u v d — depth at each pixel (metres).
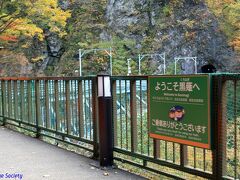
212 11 53.25
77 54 50.06
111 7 54.34
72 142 6.53
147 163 5.12
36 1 18.17
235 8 48.16
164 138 4.19
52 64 49.47
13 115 9.24
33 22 20.33
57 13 19.59
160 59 51.56
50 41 48.62
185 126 3.91
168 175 4.39
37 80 7.61
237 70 48.59
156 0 54.91
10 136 8.20
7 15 18.23
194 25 53.22
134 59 51.91
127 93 5.52
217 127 3.64
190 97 3.83
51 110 7.16
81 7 53.78
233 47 48.75
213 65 51.66
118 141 5.48
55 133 6.90
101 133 5.21
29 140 7.65
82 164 5.45
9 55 26.78
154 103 4.30
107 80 5.17
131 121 4.88
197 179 4.41
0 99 10.12
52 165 5.44
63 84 6.56
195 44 52.50
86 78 5.78
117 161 5.45
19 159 5.88
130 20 54.06
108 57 50.12
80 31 52.09
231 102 3.68
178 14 54.34
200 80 3.72
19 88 8.69
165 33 53.28
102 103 5.16
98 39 51.97
